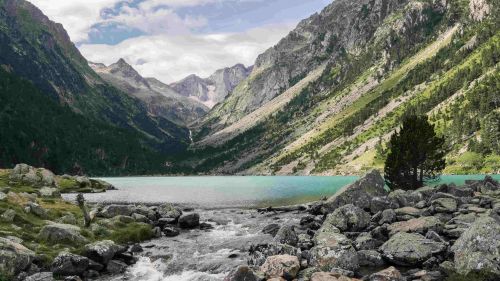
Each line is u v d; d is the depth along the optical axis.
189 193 123.62
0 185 79.62
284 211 61.59
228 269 28.12
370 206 40.75
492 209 33.38
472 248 21.59
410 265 23.89
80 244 33.28
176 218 52.16
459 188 45.97
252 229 45.66
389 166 58.56
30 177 94.69
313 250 25.42
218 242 38.41
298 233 36.31
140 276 27.97
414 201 43.09
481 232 21.86
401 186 57.53
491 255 20.73
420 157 56.00
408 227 29.52
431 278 20.91
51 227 33.75
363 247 27.25
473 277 19.98
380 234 30.31
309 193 107.62
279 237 30.91
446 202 37.47
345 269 23.94
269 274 23.12
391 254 24.59
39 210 40.97
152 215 52.16
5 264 25.22
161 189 150.75
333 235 28.58
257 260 27.25
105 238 38.09
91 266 28.45
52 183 99.75
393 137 58.91
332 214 34.88
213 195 112.50
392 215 34.50
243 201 89.00
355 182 49.03
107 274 28.41
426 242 24.64
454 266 21.91
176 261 31.25
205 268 28.89
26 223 36.56
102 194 118.81
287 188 136.12
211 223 52.38
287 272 22.89
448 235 27.86
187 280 26.61
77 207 52.53
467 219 30.72
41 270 27.34
